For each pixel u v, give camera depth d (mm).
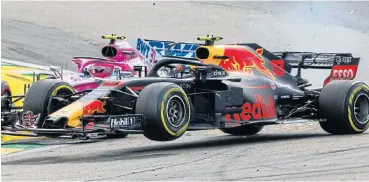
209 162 32094
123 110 36031
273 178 27609
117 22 99875
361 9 112188
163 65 39469
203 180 27578
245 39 93938
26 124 35344
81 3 110250
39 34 88312
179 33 95688
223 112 38000
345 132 41562
